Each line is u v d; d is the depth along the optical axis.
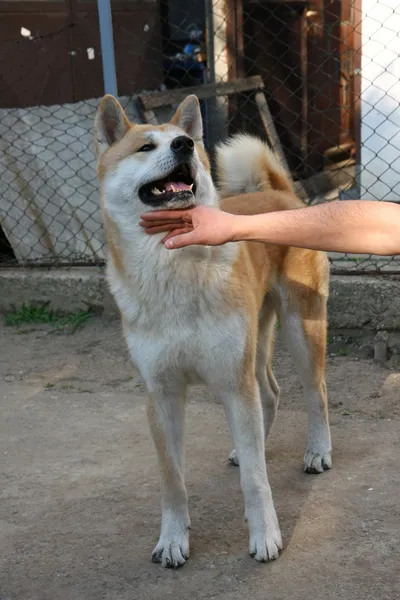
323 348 3.30
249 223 2.04
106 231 2.72
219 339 2.57
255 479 2.61
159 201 2.48
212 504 3.00
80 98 6.71
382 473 3.14
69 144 5.60
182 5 6.90
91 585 2.51
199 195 2.64
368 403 3.85
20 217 5.62
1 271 5.49
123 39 6.70
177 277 2.52
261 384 3.43
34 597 2.46
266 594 2.40
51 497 3.11
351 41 6.66
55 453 3.52
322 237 1.98
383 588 2.38
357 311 4.49
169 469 2.66
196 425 3.74
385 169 5.82
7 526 2.91
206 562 2.61
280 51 7.09
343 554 2.59
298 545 2.67
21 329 5.23
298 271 3.24
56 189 5.62
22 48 6.39
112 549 2.73
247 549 2.68
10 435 3.73
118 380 4.38
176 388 2.69
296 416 3.80
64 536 2.82
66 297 5.29
